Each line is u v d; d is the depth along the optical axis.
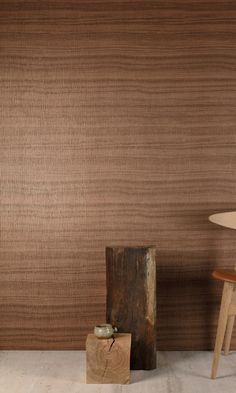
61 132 3.61
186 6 3.58
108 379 3.09
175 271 3.66
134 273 3.26
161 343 3.69
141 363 3.29
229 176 3.61
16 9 3.59
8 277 3.66
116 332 3.27
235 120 3.60
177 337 3.68
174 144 3.61
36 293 3.66
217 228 3.63
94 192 3.63
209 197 3.62
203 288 3.66
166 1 3.58
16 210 3.64
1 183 3.63
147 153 3.61
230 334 3.54
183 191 3.62
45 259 3.65
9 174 3.63
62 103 3.60
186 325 3.68
